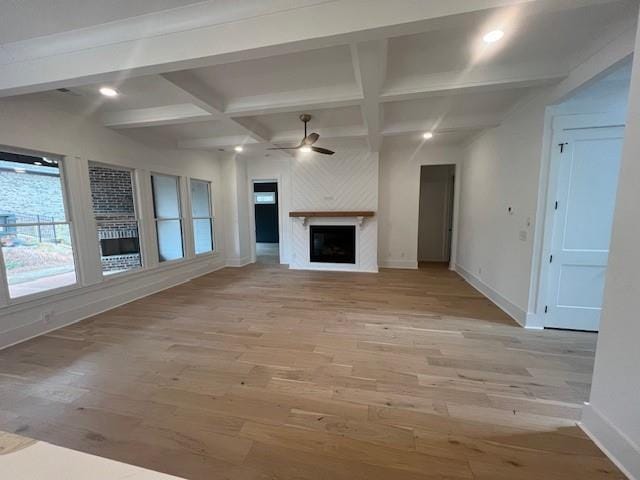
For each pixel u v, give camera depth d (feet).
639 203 4.11
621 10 5.45
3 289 8.68
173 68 6.41
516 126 10.75
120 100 10.00
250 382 6.79
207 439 5.10
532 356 7.91
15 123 8.95
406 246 19.65
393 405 5.97
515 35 6.38
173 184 16.43
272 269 19.72
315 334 9.38
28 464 1.96
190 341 8.96
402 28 5.23
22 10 5.57
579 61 7.18
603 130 8.63
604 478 4.27
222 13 5.74
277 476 4.39
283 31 5.57
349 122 12.90
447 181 21.72
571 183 9.00
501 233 12.00
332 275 17.83
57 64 6.83
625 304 4.37
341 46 6.77
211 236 19.71
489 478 4.32
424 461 4.63
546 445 4.90
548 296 9.64
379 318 10.73
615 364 4.56
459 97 10.08
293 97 9.38
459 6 4.88
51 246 10.25
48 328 9.82
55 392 6.44
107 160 12.05
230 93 9.51
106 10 5.66
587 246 9.16
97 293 11.60
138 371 7.29
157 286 14.60
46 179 10.12
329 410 5.83
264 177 21.53
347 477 4.36
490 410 5.80
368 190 18.37
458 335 9.26
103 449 4.88
